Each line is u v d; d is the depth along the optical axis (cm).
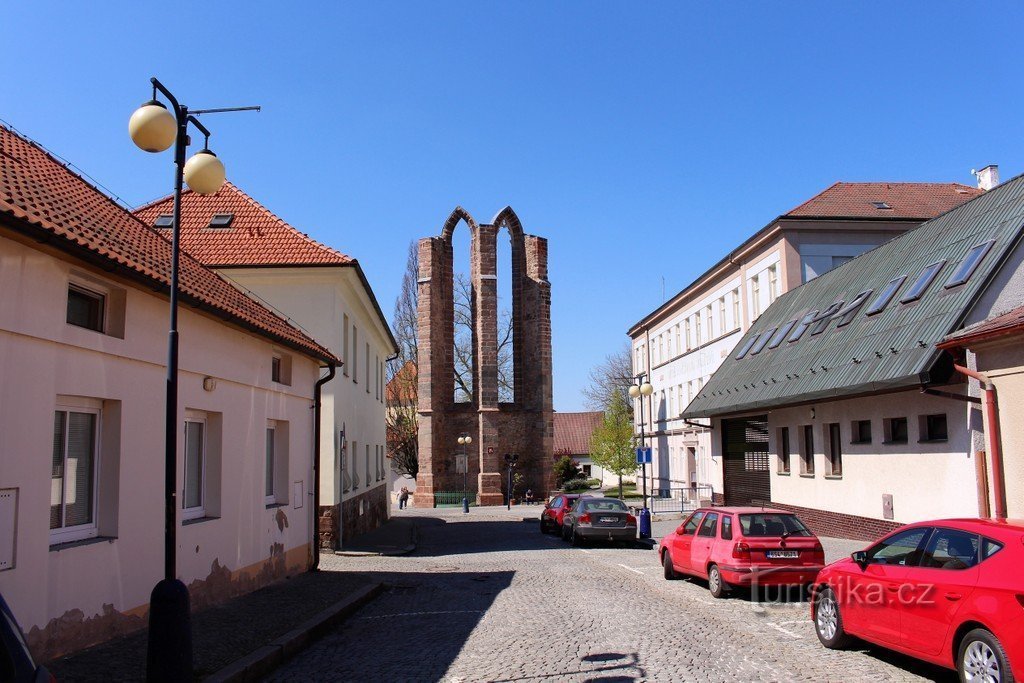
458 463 5250
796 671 777
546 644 939
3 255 702
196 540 1114
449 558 2056
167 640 680
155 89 725
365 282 2338
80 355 824
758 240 2983
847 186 3172
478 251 5381
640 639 953
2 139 1018
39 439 750
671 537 1532
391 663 864
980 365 1319
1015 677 598
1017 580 617
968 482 1422
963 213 1805
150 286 916
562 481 7106
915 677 746
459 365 5753
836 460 2000
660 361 4759
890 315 1738
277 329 1417
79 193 1094
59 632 782
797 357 2125
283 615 1089
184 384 1077
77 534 853
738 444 2702
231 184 2431
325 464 2112
